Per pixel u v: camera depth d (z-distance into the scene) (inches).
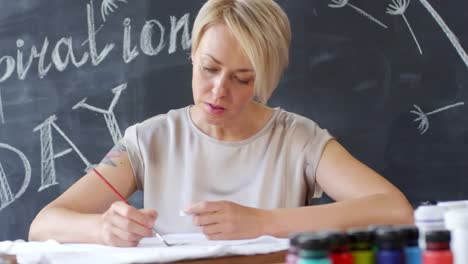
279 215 53.6
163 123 68.2
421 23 81.3
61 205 60.7
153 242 52.4
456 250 33.6
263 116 67.1
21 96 93.3
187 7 86.9
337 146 65.4
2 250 48.8
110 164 66.1
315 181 65.7
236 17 57.4
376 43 82.4
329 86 83.5
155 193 66.4
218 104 58.1
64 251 44.9
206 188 65.8
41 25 92.7
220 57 57.1
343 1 83.0
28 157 92.7
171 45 87.7
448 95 80.7
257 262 43.8
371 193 59.6
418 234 31.6
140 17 88.7
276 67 60.0
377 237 31.2
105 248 48.1
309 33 84.0
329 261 29.2
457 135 80.4
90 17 90.6
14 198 93.2
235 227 52.1
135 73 88.8
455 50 80.5
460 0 80.4
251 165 65.8
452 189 80.6
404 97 81.7
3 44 94.3
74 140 91.0
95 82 90.3
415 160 81.5
